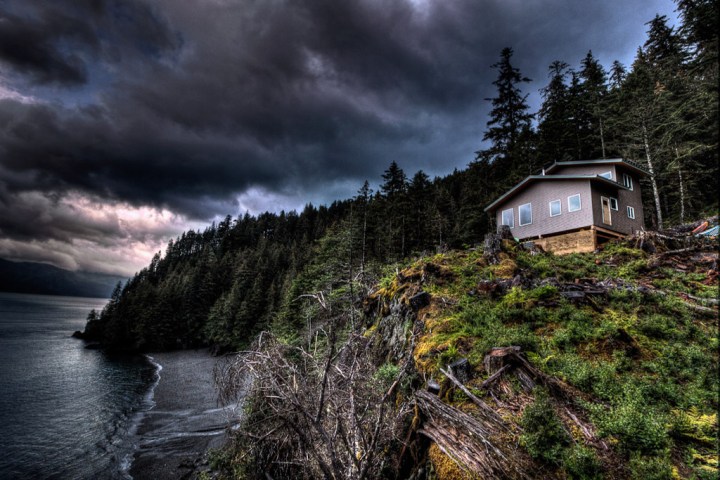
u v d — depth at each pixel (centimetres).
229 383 675
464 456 563
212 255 9225
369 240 3806
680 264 1289
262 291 6072
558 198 2145
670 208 2742
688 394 636
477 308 1051
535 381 692
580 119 3250
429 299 1215
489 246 1548
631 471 493
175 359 4919
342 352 828
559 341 827
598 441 547
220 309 6088
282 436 692
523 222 2352
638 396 626
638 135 2458
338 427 630
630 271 1297
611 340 801
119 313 6203
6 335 6191
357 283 2438
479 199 3347
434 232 3722
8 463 1648
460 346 876
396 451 727
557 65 3572
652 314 941
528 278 1218
